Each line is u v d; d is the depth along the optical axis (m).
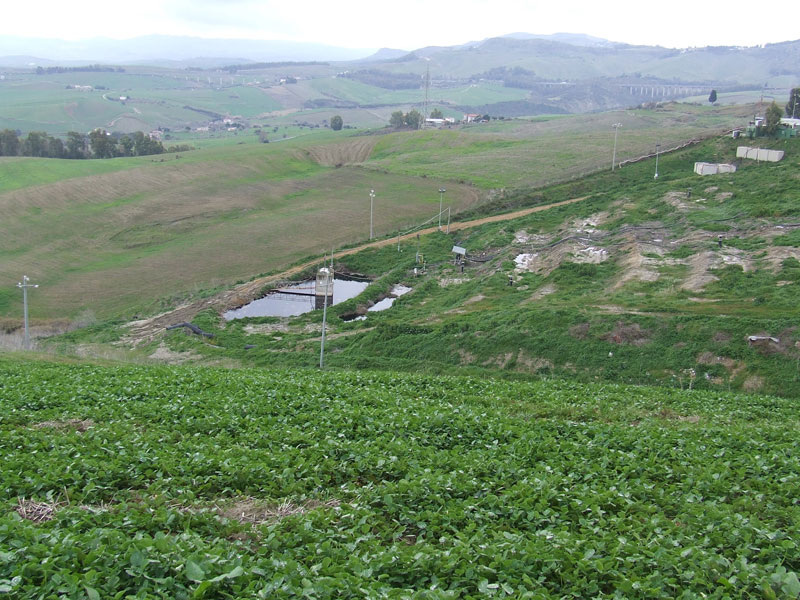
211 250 84.62
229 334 56.91
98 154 164.12
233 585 11.31
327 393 30.09
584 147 130.50
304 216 98.19
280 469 18.12
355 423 23.62
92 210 103.00
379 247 79.44
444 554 12.58
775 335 40.25
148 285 73.38
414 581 12.21
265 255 81.81
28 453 19.41
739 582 11.93
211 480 17.16
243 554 12.51
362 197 108.12
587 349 43.31
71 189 111.94
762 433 23.69
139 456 18.38
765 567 12.45
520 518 15.03
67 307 67.88
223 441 21.33
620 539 13.20
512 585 11.83
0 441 20.58
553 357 43.62
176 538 12.83
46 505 15.48
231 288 69.19
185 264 79.88
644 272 55.38
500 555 12.48
